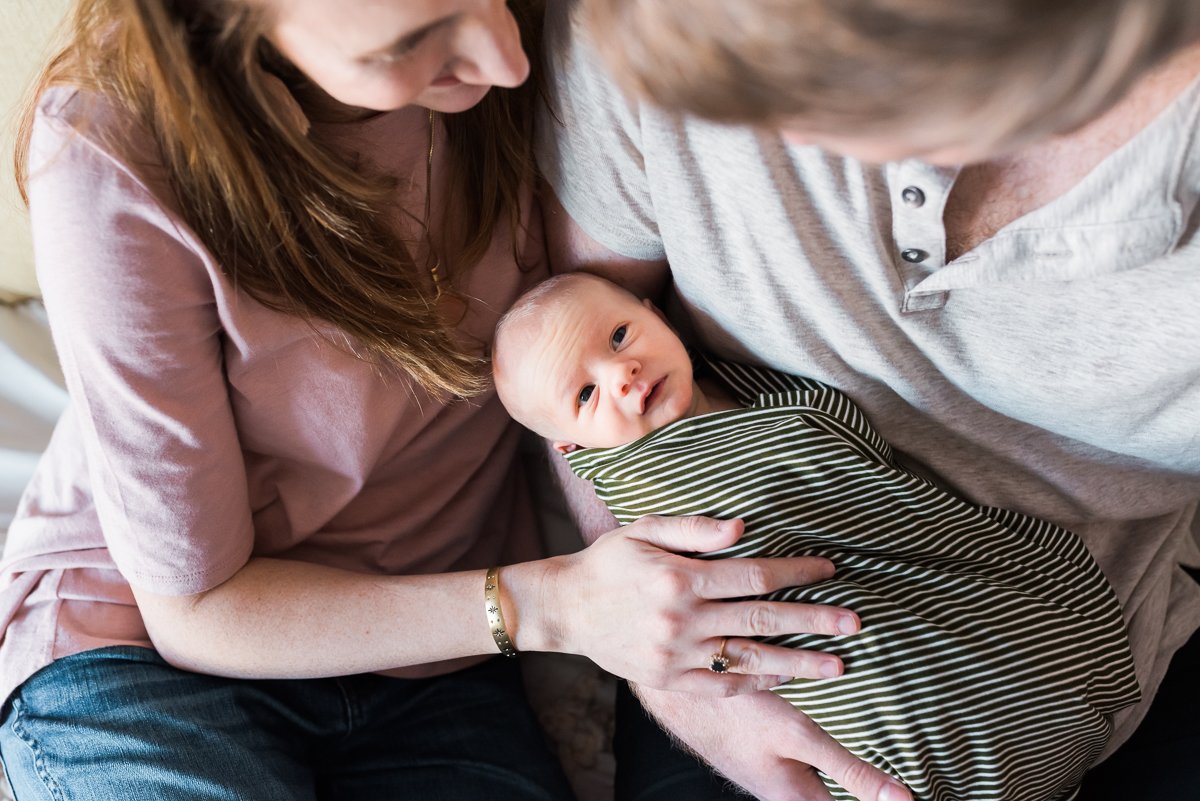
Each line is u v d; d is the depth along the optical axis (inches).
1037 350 33.6
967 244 31.5
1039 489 39.9
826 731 37.9
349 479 40.4
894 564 37.7
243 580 39.1
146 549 36.2
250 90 29.1
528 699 51.7
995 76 18.4
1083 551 39.0
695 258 36.5
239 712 41.4
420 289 36.2
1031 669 36.1
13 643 42.0
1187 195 27.0
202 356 34.0
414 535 45.3
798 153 31.4
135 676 40.9
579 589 38.3
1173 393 33.7
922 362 36.5
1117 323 31.6
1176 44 18.0
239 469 37.6
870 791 37.0
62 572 42.7
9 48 43.1
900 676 35.7
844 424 37.7
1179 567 44.1
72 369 33.2
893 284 32.8
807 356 37.7
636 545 37.6
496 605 38.9
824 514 37.6
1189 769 40.5
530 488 54.2
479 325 41.3
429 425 41.9
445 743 46.3
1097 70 18.2
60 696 40.6
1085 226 28.1
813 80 19.6
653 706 42.0
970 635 36.1
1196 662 44.0
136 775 39.0
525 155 37.4
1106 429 36.1
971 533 38.4
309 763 44.2
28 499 44.6
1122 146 26.6
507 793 44.9
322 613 39.2
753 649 36.3
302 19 25.7
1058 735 37.0
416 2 25.3
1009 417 37.7
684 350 40.7
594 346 39.3
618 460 40.1
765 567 36.3
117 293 31.1
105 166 29.6
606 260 40.6
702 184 33.9
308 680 45.0
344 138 32.6
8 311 54.9
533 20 36.1
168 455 34.4
